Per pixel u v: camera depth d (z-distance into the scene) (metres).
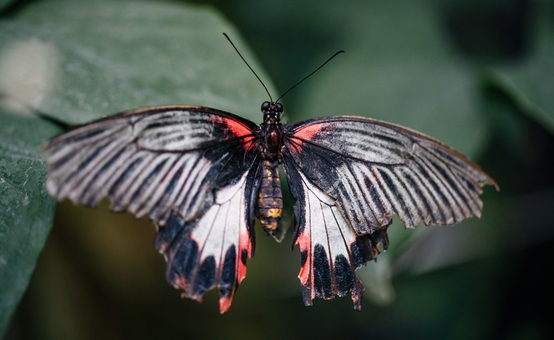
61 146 0.42
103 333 0.52
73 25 0.48
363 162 0.46
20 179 0.44
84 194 0.42
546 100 0.50
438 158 0.45
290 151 0.47
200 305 0.54
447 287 0.54
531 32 0.53
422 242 0.53
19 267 0.42
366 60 0.53
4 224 0.43
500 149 0.52
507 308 0.53
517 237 0.53
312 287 0.46
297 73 0.54
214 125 0.45
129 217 0.52
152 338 0.53
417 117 0.51
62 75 0.46
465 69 0.52
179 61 0.47
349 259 0.46
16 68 0.46
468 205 0.45
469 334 0.53
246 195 0.46
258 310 0.55
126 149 0.43
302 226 0.46
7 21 0.48
